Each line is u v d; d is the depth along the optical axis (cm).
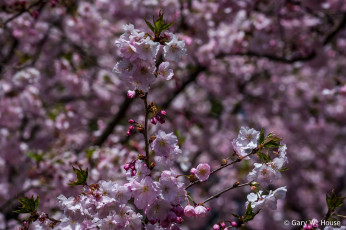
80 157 528
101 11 681
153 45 219
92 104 811
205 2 574
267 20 614
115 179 471
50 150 596
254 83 847
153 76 225
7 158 595
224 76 809
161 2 538
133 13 601
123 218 234
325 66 766
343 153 939
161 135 242
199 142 817
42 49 774
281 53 677
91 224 241
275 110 836
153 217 231
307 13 685
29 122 724
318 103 798
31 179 539
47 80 746
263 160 251
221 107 861
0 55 724
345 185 1022
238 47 618
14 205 582
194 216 237
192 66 684
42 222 249
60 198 234
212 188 891
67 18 655
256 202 257
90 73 742
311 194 991
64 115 629
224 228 259
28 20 562
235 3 590
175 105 821
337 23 704
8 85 572
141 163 243
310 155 936
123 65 223
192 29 578
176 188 230
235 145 258
